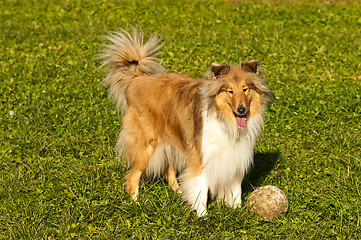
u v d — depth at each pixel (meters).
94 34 17.72
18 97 12.17
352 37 17.00
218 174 7.36
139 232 7.06
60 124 10.92
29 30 18.11
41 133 10.50
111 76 9.09
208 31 17.94
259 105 7.02
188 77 8.13
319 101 11.75
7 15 20.34
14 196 8.06
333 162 9.22
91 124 10.82
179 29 18.36
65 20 19.95
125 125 8.45
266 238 6.91
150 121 8.15
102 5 21.44
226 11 20.75
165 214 7.55
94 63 14.42
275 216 7.36
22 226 7.16
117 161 9.27
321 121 10.92
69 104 11.77
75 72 13.81
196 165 7.48
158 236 7.04
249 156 7.51
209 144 7.17
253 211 7.46
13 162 9.36
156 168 8.55
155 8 21.09
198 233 7.11
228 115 6.92
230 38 17.05
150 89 8.18
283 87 12.73
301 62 14.52
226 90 6.80
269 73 13.73
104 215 7.55
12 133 10.46
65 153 9.76
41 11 21.00
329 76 13.51
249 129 7.12
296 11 20.41
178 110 7.71
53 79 13.35
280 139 10.29
